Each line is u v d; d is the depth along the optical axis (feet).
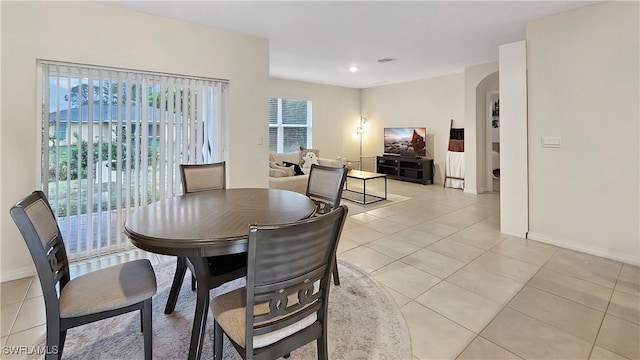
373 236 11.87
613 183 9.49
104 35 9.58
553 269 8.90
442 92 23.07
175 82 11.20
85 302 4.71
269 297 3.79
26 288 7.90
